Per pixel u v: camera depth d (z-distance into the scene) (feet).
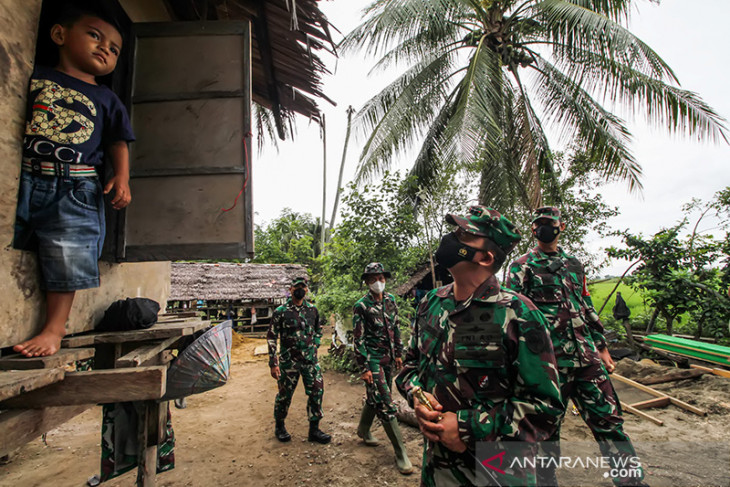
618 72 24.23
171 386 7.13
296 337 12.96
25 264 5.33
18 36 5.41
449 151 21.91
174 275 41.39
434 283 24.68
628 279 23.56
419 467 10.84
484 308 4.39
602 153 27.27
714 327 21.11
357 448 12.25
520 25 27.94
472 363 4.24
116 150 6.51
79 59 6.06
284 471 10.82
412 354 5.49
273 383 21.53
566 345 8.05
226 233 8.33
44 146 5.49
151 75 8.82
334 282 24.47
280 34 10.62
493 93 23.52
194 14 12.03
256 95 15.66
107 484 10.13
